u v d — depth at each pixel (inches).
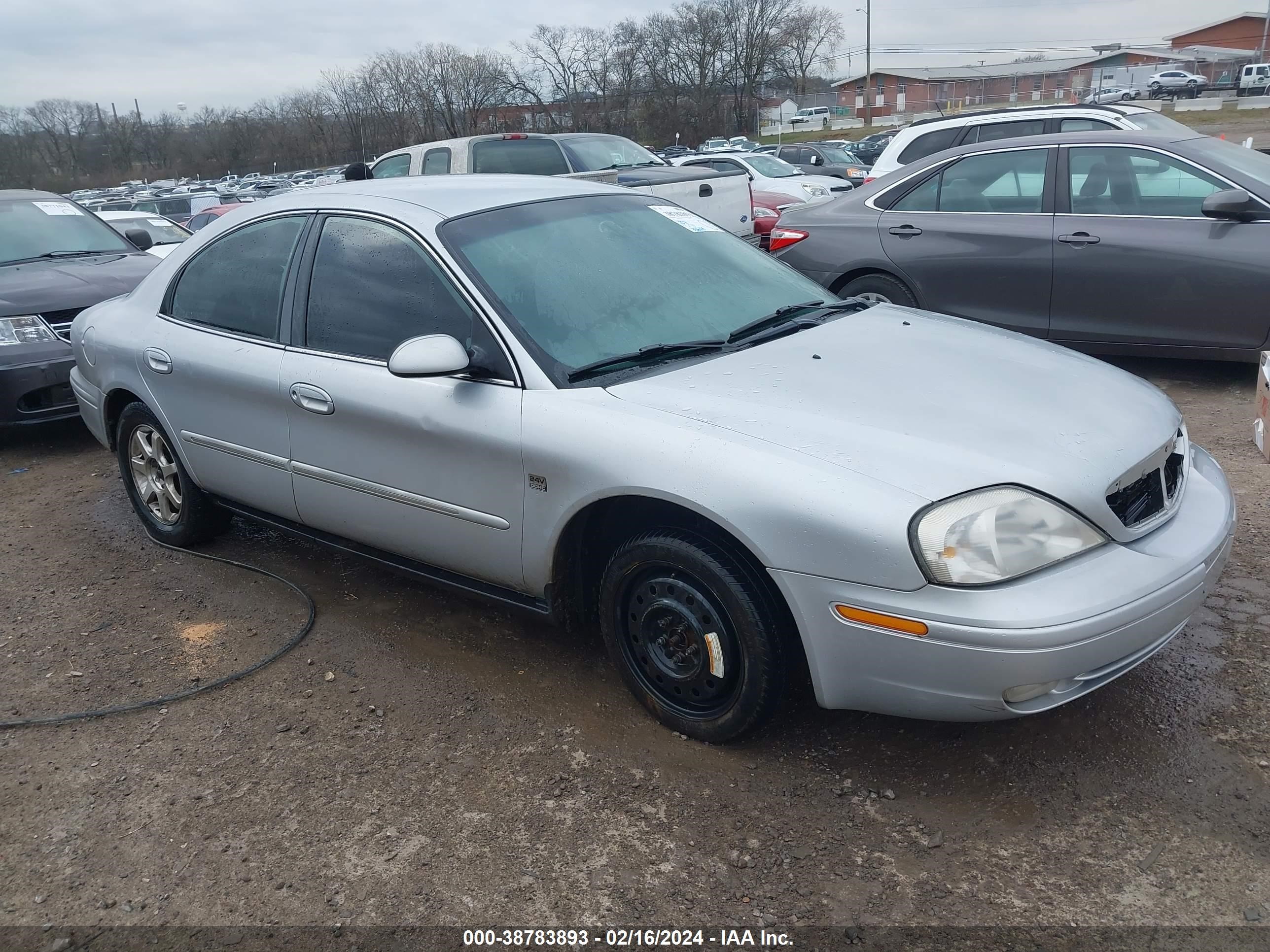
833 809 104.0
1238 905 88.2
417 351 115.7
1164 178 230.7
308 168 2738.7
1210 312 224.1
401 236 134.2
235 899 96.8
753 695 107.7
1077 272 236.8
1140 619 96.0
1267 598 138.9
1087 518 98.8
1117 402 116.4
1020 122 317.4
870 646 97.2
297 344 143.8
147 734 125.2
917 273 258.4
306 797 111.2
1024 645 91.0
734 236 162.4
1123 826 98.7
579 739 118.6
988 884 92.7
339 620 152.8
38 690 137.0
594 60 2760.8
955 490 95.5
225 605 160.1
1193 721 113.7
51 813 111.1
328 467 140.8
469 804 108.3
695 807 105.4
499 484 120.7
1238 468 186.7
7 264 280.5
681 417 109.0
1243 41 3147.1
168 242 420.8
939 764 109.9
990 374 119.7
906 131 341.4
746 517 100.6
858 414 107.0
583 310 127.4
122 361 172.2
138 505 187.0
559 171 406.6
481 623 149.4
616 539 125.5
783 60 2952.8
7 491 227.3
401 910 94.2
